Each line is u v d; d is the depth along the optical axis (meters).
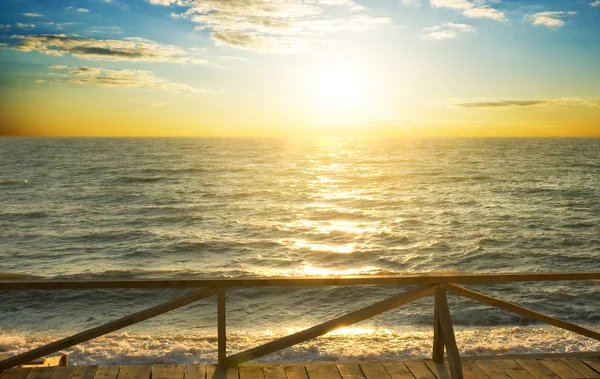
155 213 37.78
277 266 21.41
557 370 4.66
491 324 12.85
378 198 46.69
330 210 39.34
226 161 109.06
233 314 13.77
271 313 13.96
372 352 8.45
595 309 14.53
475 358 4.91
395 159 117.38
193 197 48.16
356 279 4.37
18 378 4.40
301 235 28.53
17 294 15.53
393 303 4.49
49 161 104.75
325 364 4.76
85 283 4.14
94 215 36.78
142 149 176.62
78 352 9.19
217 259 22.66
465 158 119.44
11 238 27.78
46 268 21.12
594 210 38.22
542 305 14.95
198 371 4.59
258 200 46.06
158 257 23.16
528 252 23.98
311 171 81.56
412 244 25.70
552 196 47.53
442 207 40.44
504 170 80.62
